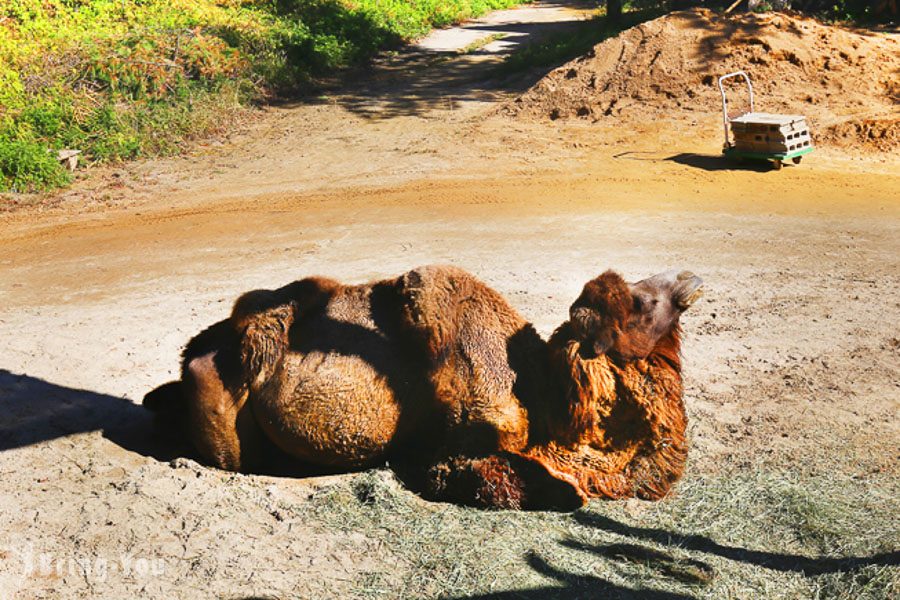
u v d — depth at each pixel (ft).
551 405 17.62
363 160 58.49
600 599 15.15
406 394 18.11
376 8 117.91
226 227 44.98
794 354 27.02
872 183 49.78
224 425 19.02
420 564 16.30
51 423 22.90
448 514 17.70
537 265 36.47
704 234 40.81
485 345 17.90
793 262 36.37
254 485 19.11
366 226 43.86
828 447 20.98
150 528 17.58
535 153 58.08
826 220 42.78
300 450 18.70
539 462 17.54
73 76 66.69
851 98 63.62
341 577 16.03
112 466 20.34
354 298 18.95
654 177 51.88
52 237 44.86
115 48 71.31
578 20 129.70
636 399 17.28
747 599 15.12
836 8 89.92
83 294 35.40
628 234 40.98
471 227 42.88
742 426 22.18
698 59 67.51
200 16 89.35
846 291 32.68
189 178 56.18
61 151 57.57
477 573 15.90
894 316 30.04
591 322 16.92
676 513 17.76
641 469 17.70
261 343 18.53
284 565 16.38
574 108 66.54
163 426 21.56
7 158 54.34
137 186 54.80
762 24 69.67
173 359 27.68
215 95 72.23
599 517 17.53
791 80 65.41
